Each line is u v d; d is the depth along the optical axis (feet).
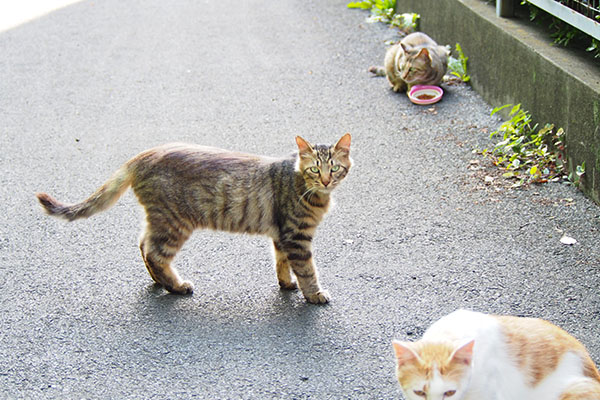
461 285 7.80
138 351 7.23
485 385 5.89
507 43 10.25
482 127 10.44
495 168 9.59
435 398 5.75
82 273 8.21
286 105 11.42
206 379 6.93
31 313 7.70
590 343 7.07
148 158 7.82
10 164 10.19
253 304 7.75
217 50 13.34
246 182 7.72
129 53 13.39
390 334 7.29
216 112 11.32
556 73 9.24
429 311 7.51
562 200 8.89
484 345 5.98
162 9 15.89
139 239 8.05
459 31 11.66
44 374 7.04
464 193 9.17
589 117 8.73
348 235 8.60
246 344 7.27
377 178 9.56
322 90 11.82
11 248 8.61
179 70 12.67
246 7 15.71
